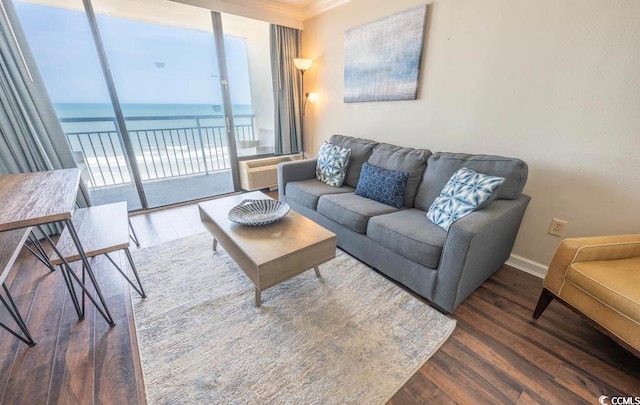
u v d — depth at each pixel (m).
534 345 1.31
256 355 1.26
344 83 3.04
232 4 2.89
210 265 1.98
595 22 1.41
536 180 1.80
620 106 1.41
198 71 3.15
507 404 1.05
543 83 1.65
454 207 1.58
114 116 2.63
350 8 2.79
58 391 1.09
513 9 1.69
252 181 3.39
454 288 1.39
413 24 2.23
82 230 1.61
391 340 1.34
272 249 1.42
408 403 1.05
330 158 2.62
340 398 1.07
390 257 1.72
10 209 1.10
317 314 1.51
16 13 1.97
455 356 1.26
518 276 1.88
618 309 1.08
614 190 1.51
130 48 2.93
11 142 2.07
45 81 2.24
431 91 2.28
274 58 3.36
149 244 2.29
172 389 1.10
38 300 1.62
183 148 4.04
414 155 2.17
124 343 1.32
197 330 1.40
